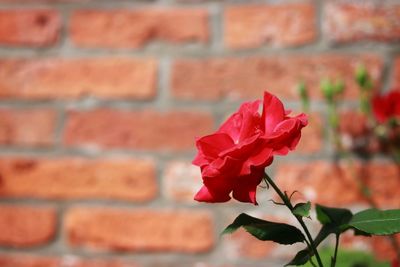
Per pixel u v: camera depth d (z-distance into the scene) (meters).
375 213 0.79
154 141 1.12
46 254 1.12
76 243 1.12
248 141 0.75
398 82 1.10
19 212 1.13
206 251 1.10
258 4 1.11
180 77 1.12
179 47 1.12
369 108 1.09
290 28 1.11
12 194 1.13
